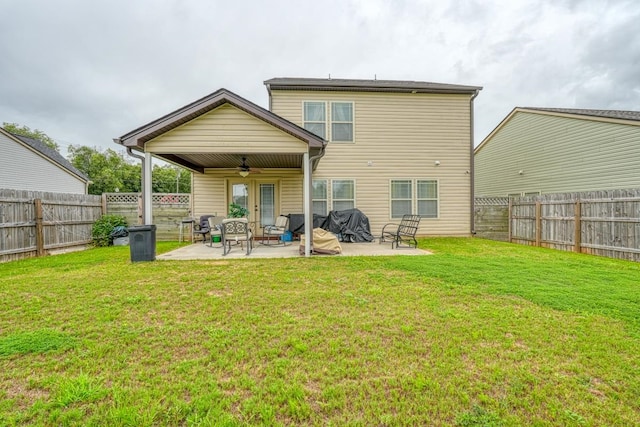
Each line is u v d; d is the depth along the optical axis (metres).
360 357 2.40
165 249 8.35
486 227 11.05
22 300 3.71
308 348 2.53
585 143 10.94
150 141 6.60
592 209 7.41
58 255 7.39
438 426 1.70
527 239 9.51
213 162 9.49
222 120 6.68
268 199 10.95
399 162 10.82
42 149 18.19
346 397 1.93
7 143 14.77
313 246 7.29
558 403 1.88
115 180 30.16
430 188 10.95
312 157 7.00
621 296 3.85
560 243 8.24
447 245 8.88
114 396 1.91
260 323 3.04
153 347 2.56
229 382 2.07
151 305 3.55
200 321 3.09
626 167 9.58
